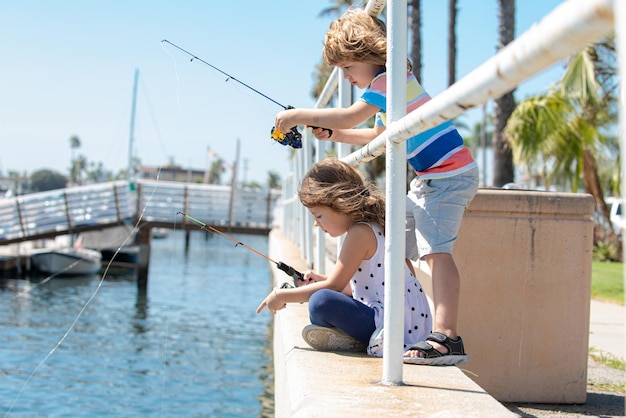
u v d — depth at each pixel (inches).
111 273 1133.1
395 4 87.6
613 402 131.8
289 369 95.0
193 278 1052.5
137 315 631.8
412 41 856.3
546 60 43.5
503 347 131.0
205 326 560.1
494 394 130.7
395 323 85.0
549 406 128.6
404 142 84.5
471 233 131.2
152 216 1030.4
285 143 121.8
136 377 352.2
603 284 413.1
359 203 108.3
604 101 580.7
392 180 85.1
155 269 1207.6
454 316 101.8
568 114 589.3
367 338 104.8
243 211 1127.0
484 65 52.9
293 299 110.6
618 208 290.2
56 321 580.7
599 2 36.0
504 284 131.4
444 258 104.9
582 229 132.0
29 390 317.4
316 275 122.9
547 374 131.0
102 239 1258.6
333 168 111.2
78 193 1027.9
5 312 636.7
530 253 131.6
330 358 100.6
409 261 116.0
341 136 126.6
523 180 842.2
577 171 599.8
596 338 214.4
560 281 131.8
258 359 409.4
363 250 107.2
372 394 80.0
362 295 109.2
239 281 1016.9
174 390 319.3
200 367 380.2
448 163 106.4
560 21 40.0
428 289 137.2
